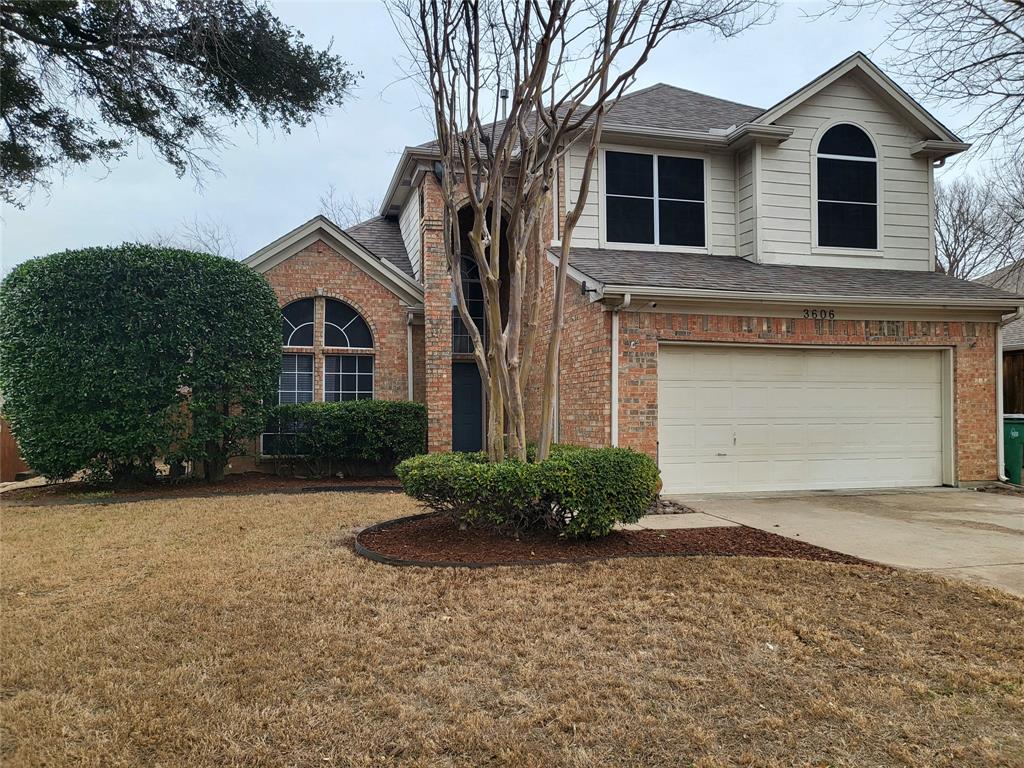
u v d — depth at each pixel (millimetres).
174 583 5176
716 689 3439
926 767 2760
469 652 3861
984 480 10742
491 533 6516
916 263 12273
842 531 7305
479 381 14461
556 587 5027
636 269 10219
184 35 9688
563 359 10953
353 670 3633
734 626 4270
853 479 10516
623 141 11664
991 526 7602
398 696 3346
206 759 2785
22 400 10016
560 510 6180
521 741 2939
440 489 6133
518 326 6754
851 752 2879
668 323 9523
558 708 3225
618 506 6230
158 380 10227
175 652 3855
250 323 10922
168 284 10336
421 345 13547
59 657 3783
